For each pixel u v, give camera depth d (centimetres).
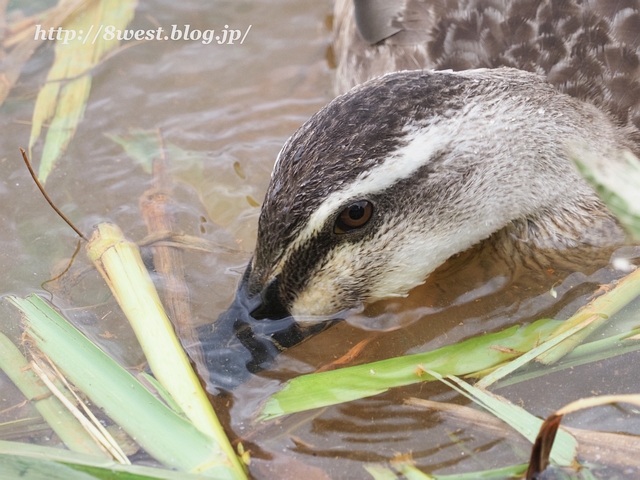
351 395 360
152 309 386
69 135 505
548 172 419
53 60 543
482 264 431
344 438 347
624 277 404
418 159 373
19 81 532
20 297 409
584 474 321
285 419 355
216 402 363
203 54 560
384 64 489
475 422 349
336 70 558
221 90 540
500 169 405
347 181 358
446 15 479
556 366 366
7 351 379
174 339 373
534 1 460
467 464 335
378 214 380
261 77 550
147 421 339
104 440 335
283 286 387
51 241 445
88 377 357
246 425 353
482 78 402
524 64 447
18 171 482
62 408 354
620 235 431
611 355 367
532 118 410
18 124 509
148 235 446
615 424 344
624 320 385
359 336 399
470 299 413
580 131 423
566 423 346
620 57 446
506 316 403
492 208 416
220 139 510
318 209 359
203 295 415
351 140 357
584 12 455
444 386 366
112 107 524
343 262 389
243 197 475
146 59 554
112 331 396
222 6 587
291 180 358
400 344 394
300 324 399
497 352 374
